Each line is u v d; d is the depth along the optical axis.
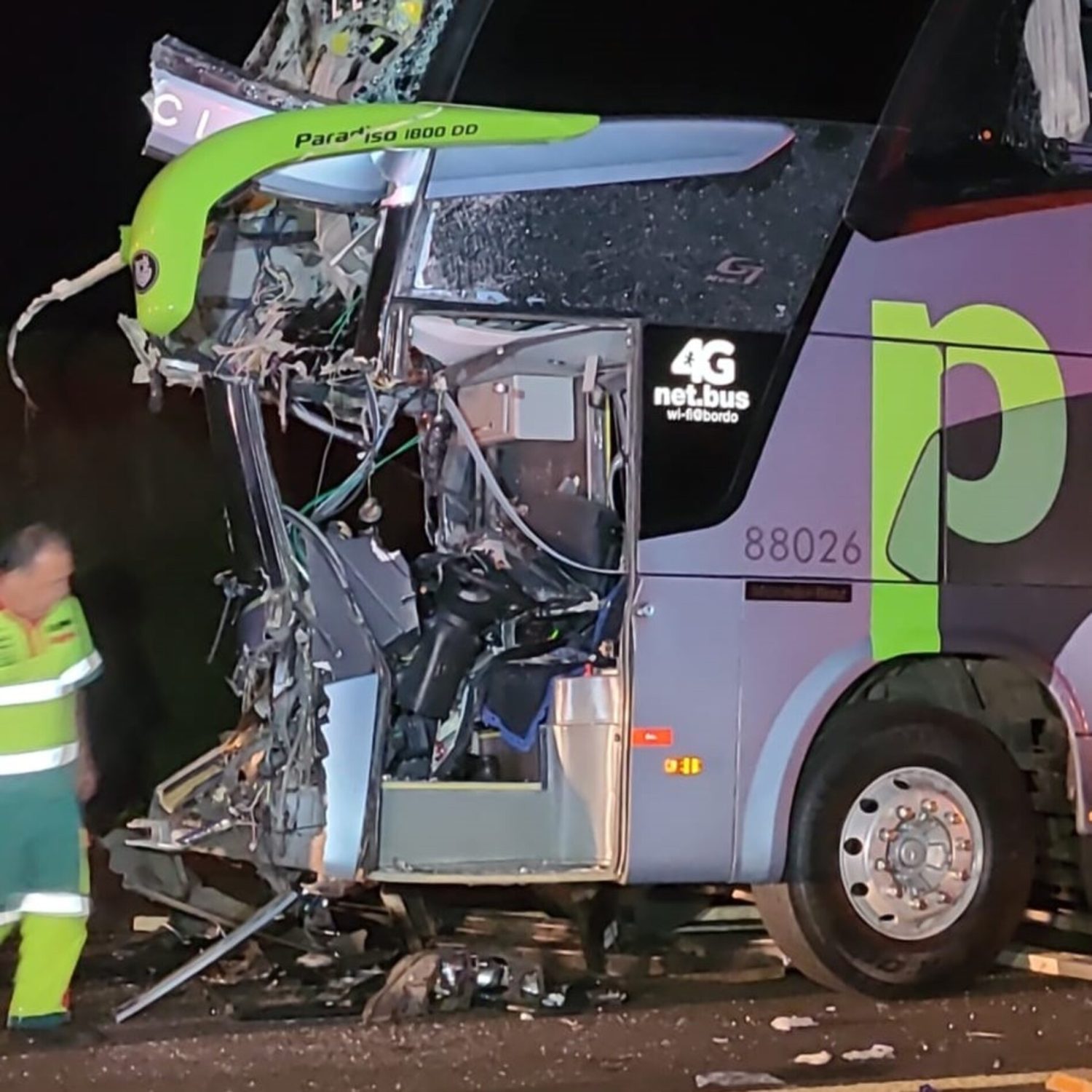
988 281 11.11
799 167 10.78
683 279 10.52
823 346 10.74
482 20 10.43
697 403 10.49
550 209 10.32
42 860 10.51
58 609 10.64
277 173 9.99
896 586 10.80
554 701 10.73
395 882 10.27
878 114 10.97
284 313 10.95
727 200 10.62
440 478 11.99
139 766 18.77
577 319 10.33
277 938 11.81
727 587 10.50
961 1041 10.14
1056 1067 9.55
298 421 12.81
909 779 11.09
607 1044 10.03
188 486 20.50
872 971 10.95
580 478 11.33
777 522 10.60
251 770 10.70
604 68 10.53
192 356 10.99
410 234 10.07
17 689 10.45
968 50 11.19
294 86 11.48
